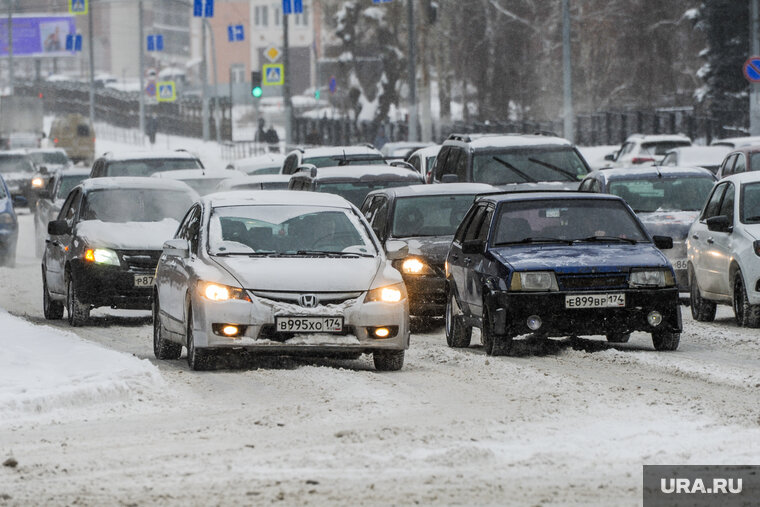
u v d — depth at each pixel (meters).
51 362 32.72
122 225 49.44
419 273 46.59
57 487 20.53
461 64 197.88
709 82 150.50
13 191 128.00
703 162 84.31
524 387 30.64
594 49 181.88
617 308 36.88
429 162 79.19
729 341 40.06
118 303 47.78
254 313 33.84
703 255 47.06
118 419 27.22
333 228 36.97
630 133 164.00
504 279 37.09
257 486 20.22
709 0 148.38
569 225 39.75
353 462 21.95
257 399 29.56
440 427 25.16
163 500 19.44
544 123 174.38
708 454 22.30
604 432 24.45
